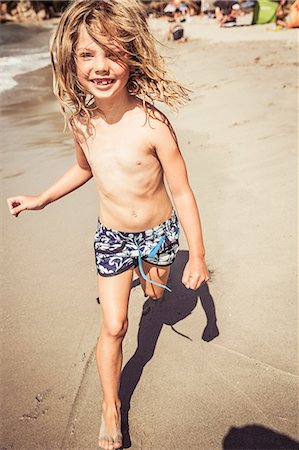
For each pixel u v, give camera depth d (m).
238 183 4.22
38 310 2.87
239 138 5.30
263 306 2.80
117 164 2.11
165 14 22.27
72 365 2.47
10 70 11.97
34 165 5.07
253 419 2.15
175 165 2.11
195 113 6.48
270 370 2.38
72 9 1.93
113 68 1.94
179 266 3.20
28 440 2.10
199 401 2.25
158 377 2.39
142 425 2.16
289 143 4.97
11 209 2.48
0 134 6.19
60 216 3.93
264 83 7.89
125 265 2.24
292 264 3.13
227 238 3.44
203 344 2.56
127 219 2.22
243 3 20.48
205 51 12.75
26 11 29.16
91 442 2.10
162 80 2.10
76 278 3.15
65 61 2.01
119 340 2.10
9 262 3.35
